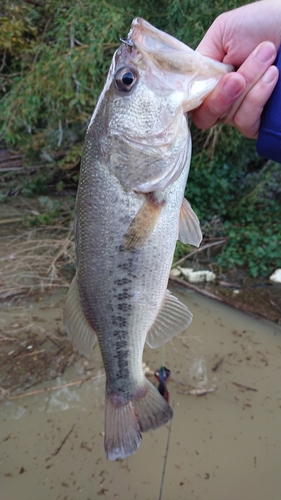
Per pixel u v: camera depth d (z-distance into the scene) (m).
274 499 0.40
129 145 0.24
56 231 1.00
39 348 0.60
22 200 1.21
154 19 0.92
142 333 0.28
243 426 0.48
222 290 0.75
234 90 0.22
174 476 0.43
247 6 0.25
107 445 0.29
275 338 0.62
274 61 0.23
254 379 0.54
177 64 0.23
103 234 0.25
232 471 0.43
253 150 1.07
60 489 0.41
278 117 0.24
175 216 0.26
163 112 0.23
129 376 0.29
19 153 1.31
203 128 0.26
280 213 0.95
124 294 0.27
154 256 0.26
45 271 0.81
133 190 0.25
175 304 0.29
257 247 0.85
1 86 1.12
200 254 0.91
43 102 1.01
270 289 0.75
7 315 0.68
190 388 0.52
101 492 0.41
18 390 0.52
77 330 0.29
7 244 0.90
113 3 0.89
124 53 0.23
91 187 0.25
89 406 0.50
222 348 0.60
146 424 0.29
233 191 1.04
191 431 0.47
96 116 0.25
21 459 0.44
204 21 0.75
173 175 0.25
